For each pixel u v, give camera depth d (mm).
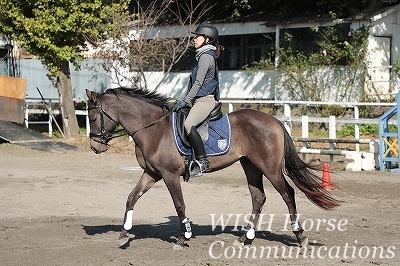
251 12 28859
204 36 8695
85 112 24000
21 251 8648
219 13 29250
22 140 21422
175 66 29500
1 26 22203
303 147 18453
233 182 15312
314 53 25141
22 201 12703
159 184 14945
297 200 13031
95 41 22656
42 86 31016
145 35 23062
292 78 25016
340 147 20562
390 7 24344
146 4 29281
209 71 8695
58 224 10539
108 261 8125
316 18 25391
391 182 15305
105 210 11875
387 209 12062
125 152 20938
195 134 8578
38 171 16812
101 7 22359
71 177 15828
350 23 24625
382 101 23922
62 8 21547
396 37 25188
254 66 27203
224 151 8781
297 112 25203
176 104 8734
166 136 8711
